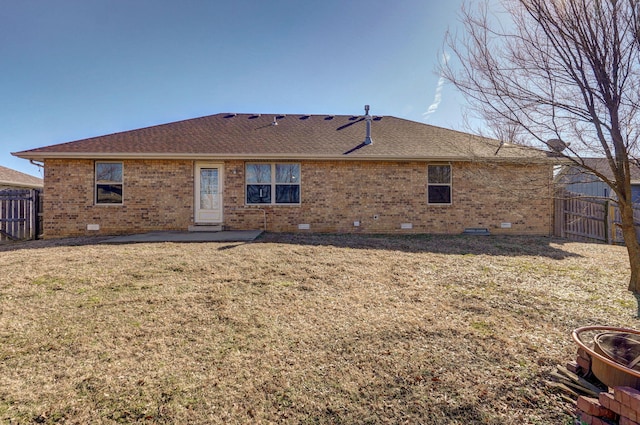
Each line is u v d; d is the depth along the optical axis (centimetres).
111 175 1053
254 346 303
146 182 1055
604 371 214
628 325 351
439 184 1109
